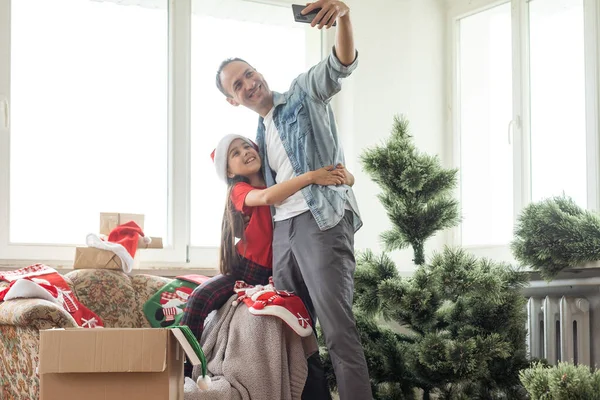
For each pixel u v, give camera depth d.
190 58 3.72
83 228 3.49
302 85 2.89
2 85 3.31
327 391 2.92
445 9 4.12
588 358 3.13
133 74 3.64
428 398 3.00
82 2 3.56
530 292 3.47
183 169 3.65
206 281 2.99
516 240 3.07
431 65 4.09
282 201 2.85
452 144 4.09
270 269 3.05
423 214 3.06
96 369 1.81
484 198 3.92
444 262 2.88
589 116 3.34
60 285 2.94
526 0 3.71
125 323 3.09
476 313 2.99
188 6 3.72
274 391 2.69
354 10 3.91
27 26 3.45
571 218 2.90
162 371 1.84
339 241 2.76
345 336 2.68
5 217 3.27
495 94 3.88
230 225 3.00
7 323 2.48
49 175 3.44
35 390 2.29
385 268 3.03
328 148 2.86
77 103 3.52
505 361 2.92
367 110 3.90
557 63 3.55
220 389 2.61
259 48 3.93
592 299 3.19
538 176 3.63
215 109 3.78
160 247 3.38
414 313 2.92
